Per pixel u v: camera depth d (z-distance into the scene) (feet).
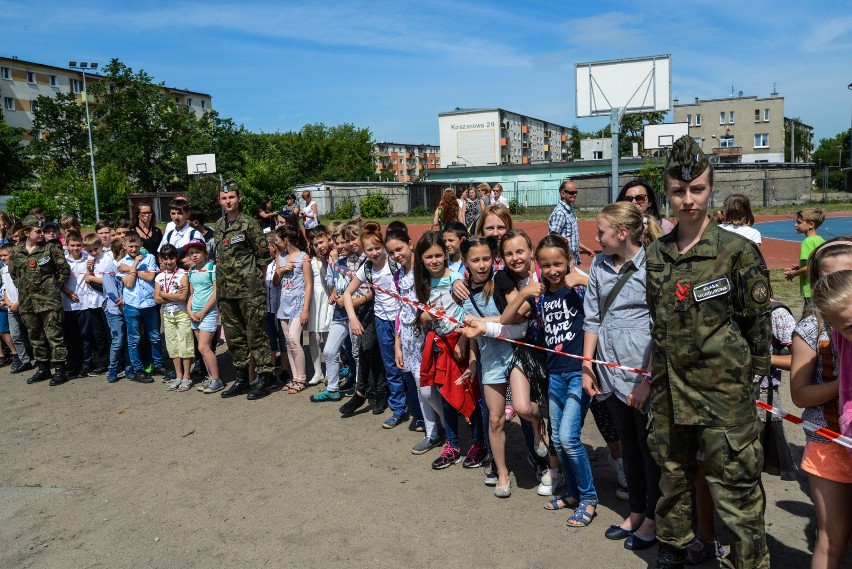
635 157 151.43
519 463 16.46
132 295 24.58
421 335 16.53
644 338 11.42
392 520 13.66
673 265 9.98
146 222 29.99
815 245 21.18
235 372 25.88
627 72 57.93
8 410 22.39
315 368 23.81
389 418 19.85
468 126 285.64
